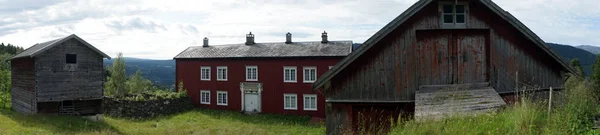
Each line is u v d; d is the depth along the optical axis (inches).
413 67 572.1
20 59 1243.2
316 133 1095.6
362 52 556.1
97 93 1217.4
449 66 575.5
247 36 1669.5
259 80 1519.4
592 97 466.9
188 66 1691.7
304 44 1535.4
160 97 1470.2
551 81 600.1
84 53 1190.3
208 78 1636.3
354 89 578.6
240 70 1561.3
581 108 367.2
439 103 483.5
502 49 580.7
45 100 1112.2
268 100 1503.4
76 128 991.6
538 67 595.2
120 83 2454.5
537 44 573.6
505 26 582.6
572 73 590.9
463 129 355.3
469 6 573.9
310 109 1429.6
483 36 582.9
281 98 1480.1
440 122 389.4
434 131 367.9
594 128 334.3
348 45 1443.2
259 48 1589.6
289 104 1467.8
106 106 1455.5
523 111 356.8
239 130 1097.4
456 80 574.9
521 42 587.8
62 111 1200.8
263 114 1481.3
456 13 574.6
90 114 1254.9
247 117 1414.9
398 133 407.8
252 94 1533.0
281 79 1480.1
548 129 322.7
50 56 1120.8
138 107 1352.1
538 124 345.4
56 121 1043.3
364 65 577.6
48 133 872.9
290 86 1461.6
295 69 1453.0
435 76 573.6
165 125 1218.0
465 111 430.3
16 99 1284.4
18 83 1263.5
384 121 581.0
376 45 575.5
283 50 1510.8
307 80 1432.1
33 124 971.3
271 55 1486.2
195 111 1555.1
